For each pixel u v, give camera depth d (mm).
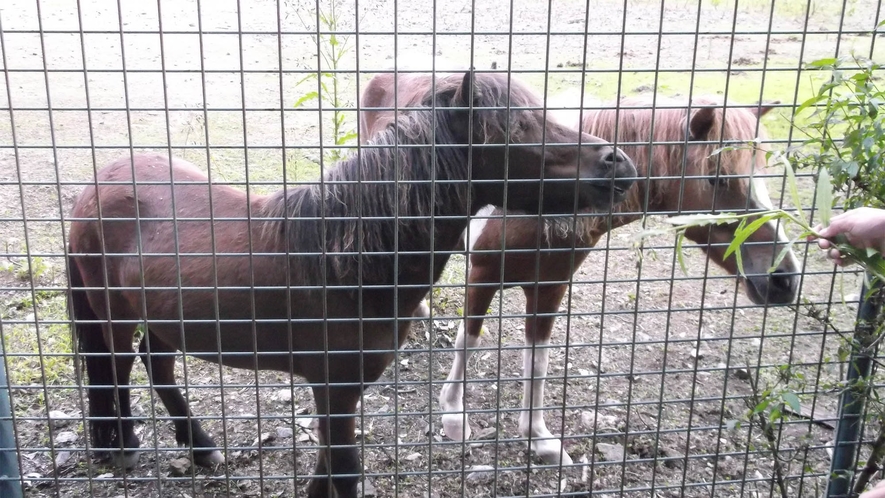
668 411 3615
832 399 3631
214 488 3027
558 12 6656
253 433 3379
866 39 5684
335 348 2498
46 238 4918
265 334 2564
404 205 2361
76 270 2947
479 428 3492
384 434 3404
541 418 3279
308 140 5906
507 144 2090
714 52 7012
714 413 3594
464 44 6957
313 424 3439
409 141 2354
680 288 4996
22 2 8320
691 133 2676
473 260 3193
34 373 3648
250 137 5984
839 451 2533
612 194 2236
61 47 8312
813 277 4852
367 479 3064
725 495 2996
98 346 2992
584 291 4895
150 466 3143
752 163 2178
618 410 3631
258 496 2971
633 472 3158
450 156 2375
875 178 2018
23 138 6191
